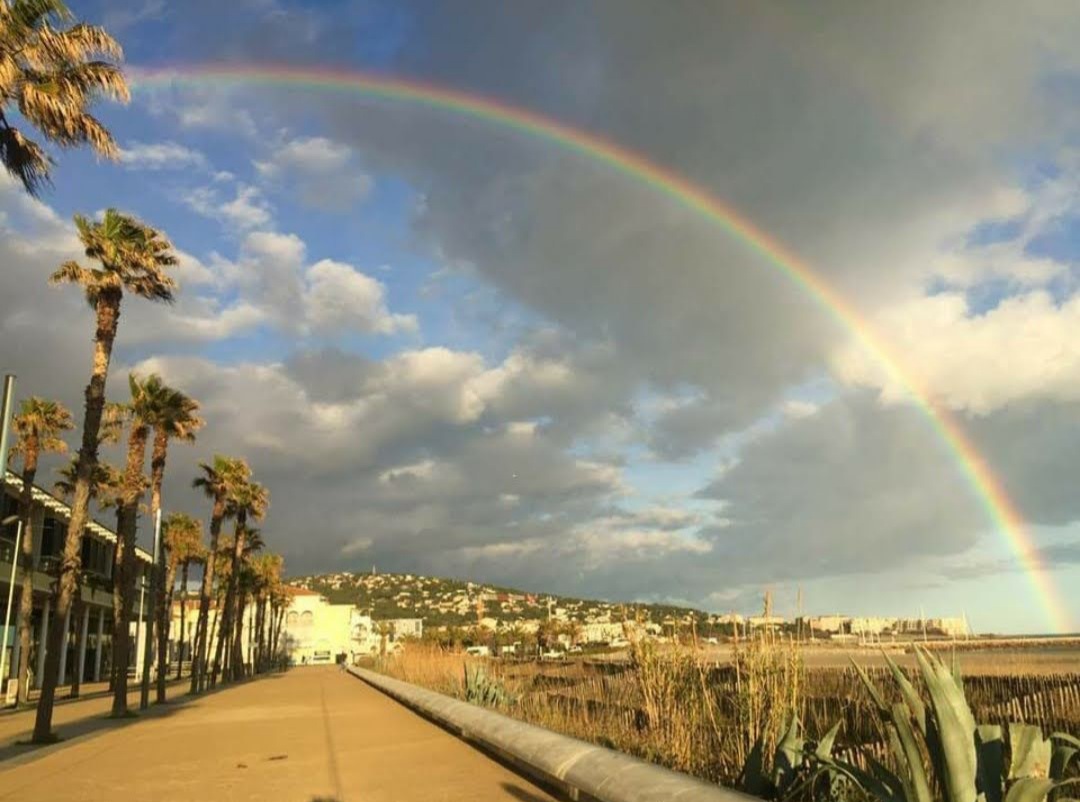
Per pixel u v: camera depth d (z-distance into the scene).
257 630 91.38
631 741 10.46
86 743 17.16
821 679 11.63
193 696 39.53
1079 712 10.41
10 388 18.05
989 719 10.73
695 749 9.05
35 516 52.81
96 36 14.78
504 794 9.29
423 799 9.18
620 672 13.95
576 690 16.39
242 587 74.38
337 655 148.00
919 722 5.07
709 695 9.38
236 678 67.19
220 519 49.00
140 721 23.36
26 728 22.14
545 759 9.10
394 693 28.22
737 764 8.05
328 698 31.03
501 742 11.14
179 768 12.55
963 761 4.77
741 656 8.68
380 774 11.14
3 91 14.22
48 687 18.16
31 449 41.97
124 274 23.16
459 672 24.97
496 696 19.12
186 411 35.09
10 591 44.03
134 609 79.56
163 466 36.34
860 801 6.22
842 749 6.93
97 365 21.50
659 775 6.69
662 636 10.59
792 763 6.73
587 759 8.16
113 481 48.88
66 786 11.09
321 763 12.50
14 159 14.84
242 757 13.57
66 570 19.27
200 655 46.16
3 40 14.12
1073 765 5.89
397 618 177.25
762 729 8.01
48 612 56.16
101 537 65.19
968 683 12.95
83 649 61.41
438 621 156.88
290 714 23.03
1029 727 5.09
